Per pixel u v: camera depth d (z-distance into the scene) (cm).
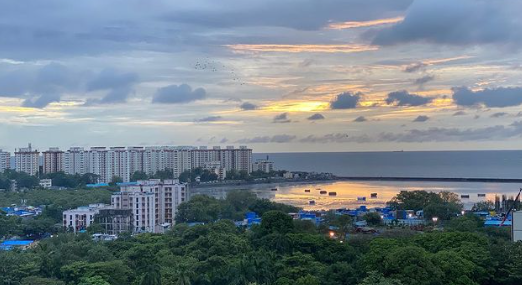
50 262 16975
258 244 19200
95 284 15250
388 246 16562
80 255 18588
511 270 15500
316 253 18038
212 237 19525
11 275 16300
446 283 14688
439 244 17225
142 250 18350
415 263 14738
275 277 15750
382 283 13600
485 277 15475
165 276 15950
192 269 16275
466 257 15762
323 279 15538
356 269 16062
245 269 15512
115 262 16675
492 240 18850
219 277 15612
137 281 16188
